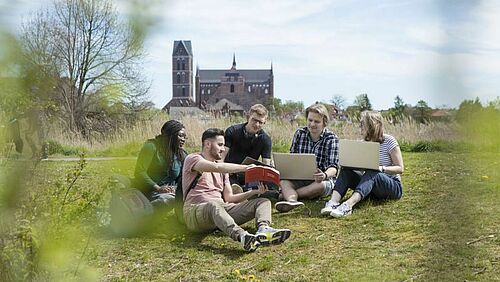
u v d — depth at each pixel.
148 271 4.19
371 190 6.28
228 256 4.62
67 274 1.77
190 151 14.48
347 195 7.09
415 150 12.20
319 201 6.69
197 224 5.16
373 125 6.62
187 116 15.91
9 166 1.31
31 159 1.31
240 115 16.55
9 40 1.20
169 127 5.62
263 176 5.18
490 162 1.50
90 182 2.35
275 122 16.73
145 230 5.15
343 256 4.49
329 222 5.71
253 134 6.67
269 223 5.08
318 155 6.86
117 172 1.67
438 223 2.67
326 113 6.94
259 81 94.06
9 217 1.42
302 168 6.50
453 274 3.02
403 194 6.77
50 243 1.68
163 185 5.60
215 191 5.36
